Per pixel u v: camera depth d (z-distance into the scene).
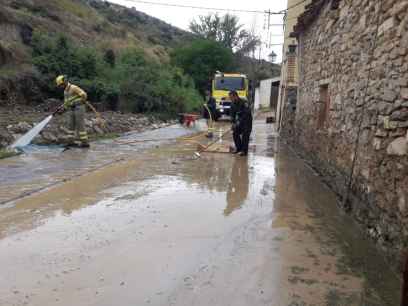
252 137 15.66
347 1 6.42
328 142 7.38
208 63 37.62
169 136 14.09
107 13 46.41
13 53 16.39
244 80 23.44
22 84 15.36
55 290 3.12
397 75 4.12
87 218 4.77
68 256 3.72
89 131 12.53
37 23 21.47
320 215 5.34
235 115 10.08
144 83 21.42
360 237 4.61
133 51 24.42
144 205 5.37
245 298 3.14
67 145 10.14
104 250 3.88
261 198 6.00
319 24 8.91
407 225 3.60
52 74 16.88
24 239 4.09
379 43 4.74
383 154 4.39
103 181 6.65
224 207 5.44
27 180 6.55
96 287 3.19
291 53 15.10
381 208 4.33
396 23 4.21
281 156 10.44
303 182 7.31
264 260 3.84
